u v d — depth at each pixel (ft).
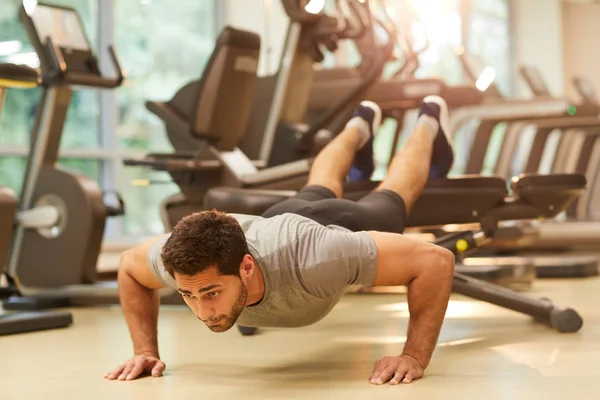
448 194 12.62
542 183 12.56
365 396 7.61
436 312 8.28
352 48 35.70
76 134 27.48
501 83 42.73
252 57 18.20
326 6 33.53
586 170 31.32
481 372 8.80
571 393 7.61
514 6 42.93
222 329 7.47
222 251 7.17
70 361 10.30
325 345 11.16
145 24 29.32
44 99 17.93
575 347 10.46
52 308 17.22
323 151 11.40
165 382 8.58
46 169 18.10
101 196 17.98
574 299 16.70
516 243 20.45
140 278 8.84
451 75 39.68
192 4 30.63
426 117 12.17
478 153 26.91
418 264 8.09
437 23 27.71
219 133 17.89
